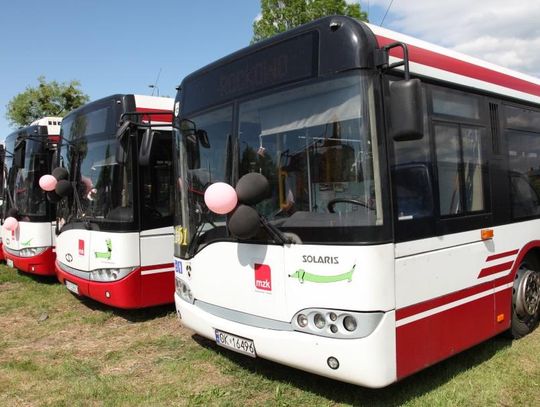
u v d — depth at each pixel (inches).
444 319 172.9
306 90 164.4
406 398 173.8
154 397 185.2
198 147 201.5
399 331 155.5
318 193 159.3
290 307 162.4
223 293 184.7
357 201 151.4
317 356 155.1
